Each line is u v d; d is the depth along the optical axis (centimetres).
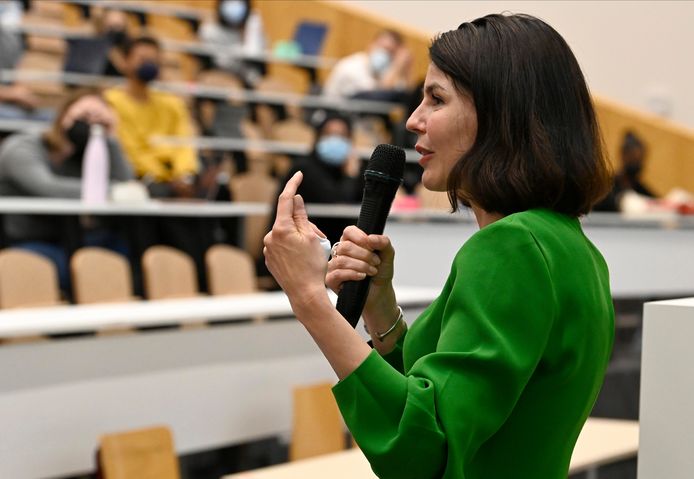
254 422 338
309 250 116
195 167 574
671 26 805
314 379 357
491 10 794
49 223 460
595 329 119
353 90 752
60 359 289
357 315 130
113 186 482
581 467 279
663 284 479
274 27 891
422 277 449
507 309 112
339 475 254
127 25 708
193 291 437
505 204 119
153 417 311
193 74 766
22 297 373
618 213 566
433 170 125
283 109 730
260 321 343
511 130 119
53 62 693
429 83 125
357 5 878
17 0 741
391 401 110
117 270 406
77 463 291
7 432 277
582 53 796
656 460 145
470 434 108
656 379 146
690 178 777
